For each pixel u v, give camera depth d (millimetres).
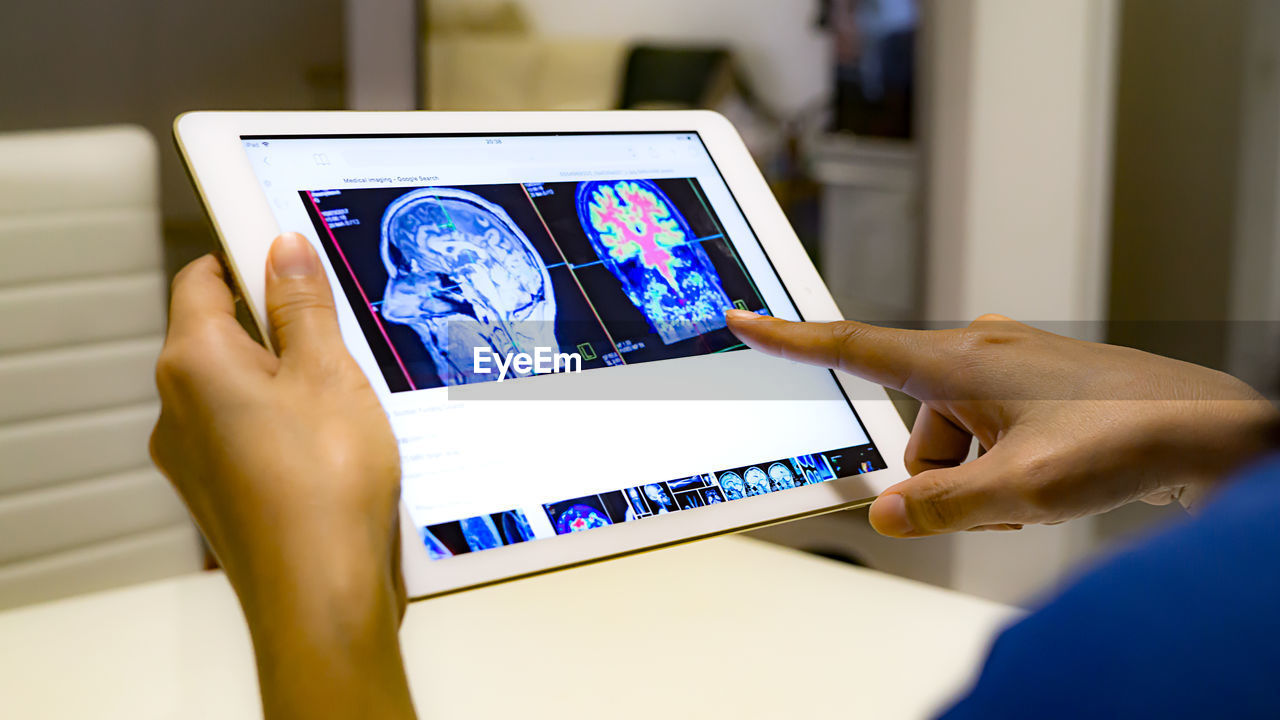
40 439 1108
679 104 2090
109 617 684
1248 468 168
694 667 583
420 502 428
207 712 555
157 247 1202
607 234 562
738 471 515
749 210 629
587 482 473
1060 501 486
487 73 2127
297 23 2219
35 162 1110
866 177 2102
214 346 398
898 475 562
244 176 469
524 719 523
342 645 344
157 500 1189
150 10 2121
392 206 501
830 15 2066
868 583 718
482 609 671
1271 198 2543
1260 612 141
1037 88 1853
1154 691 150
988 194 1935
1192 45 2443
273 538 357
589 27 2066
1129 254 2498
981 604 680
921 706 535
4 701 560
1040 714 166
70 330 1130
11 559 1093
